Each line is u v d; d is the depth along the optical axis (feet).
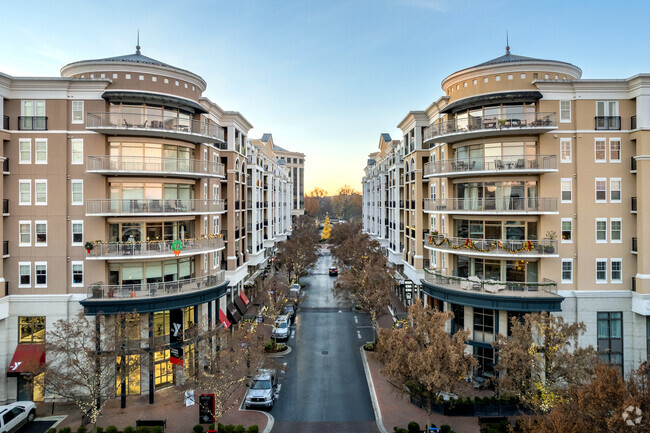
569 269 97.91
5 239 93.30
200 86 111.55
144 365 86.79
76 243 95.04
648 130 92.58
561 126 97.91
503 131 96.58
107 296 90.17
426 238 118.11
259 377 93.35
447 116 114.62
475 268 105.81
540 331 76.48
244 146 156.87
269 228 200.54
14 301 92.99
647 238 92.89
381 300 118.93
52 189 94.32
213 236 111.55
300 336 136.46
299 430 78.54
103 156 92.73
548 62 98.89
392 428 78.43
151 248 94.32
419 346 73.20
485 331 99.50
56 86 93.86
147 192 98.12
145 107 97.30
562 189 97.71
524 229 99.09
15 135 93.91
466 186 107.24
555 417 54.75
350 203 638.94
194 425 80.23
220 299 126.52
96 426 74.49
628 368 95.30
